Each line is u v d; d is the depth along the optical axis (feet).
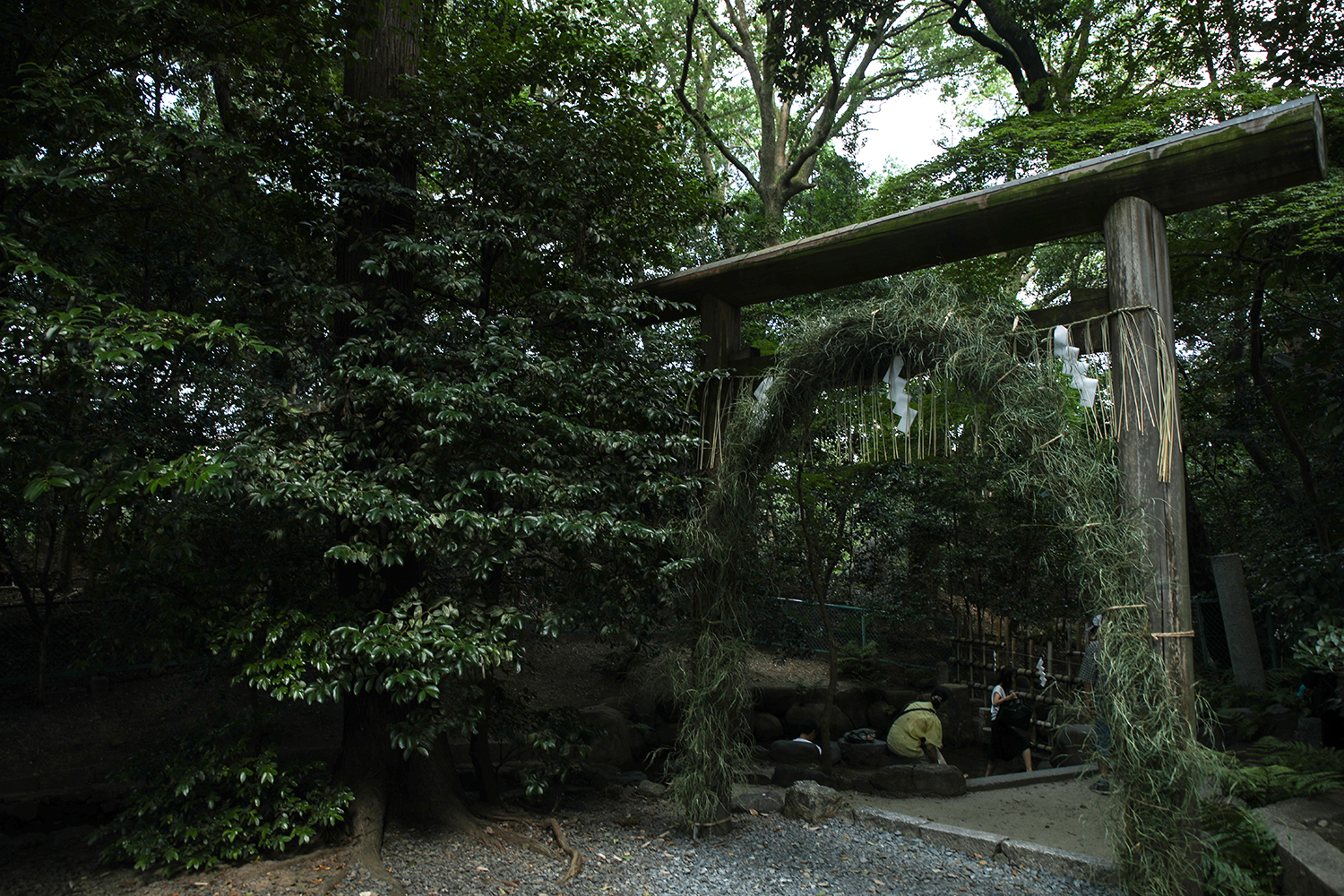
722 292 18.06
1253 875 11.58
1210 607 29.66
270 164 17.01
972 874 13.65
